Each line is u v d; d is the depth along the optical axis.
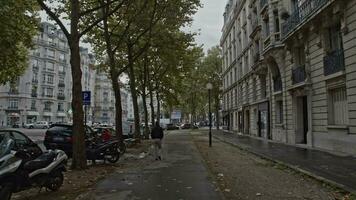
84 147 12.12
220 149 21.27
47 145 17.20
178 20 21.81
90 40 24.58
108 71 30.12
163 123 78.88
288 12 24.14
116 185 9.14
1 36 18.69
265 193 8.14
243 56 42.34
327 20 17.33
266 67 29.73
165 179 10.09
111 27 22.69
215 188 8.70
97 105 113.62
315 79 19.55
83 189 8.70
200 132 53.84
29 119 78.50
